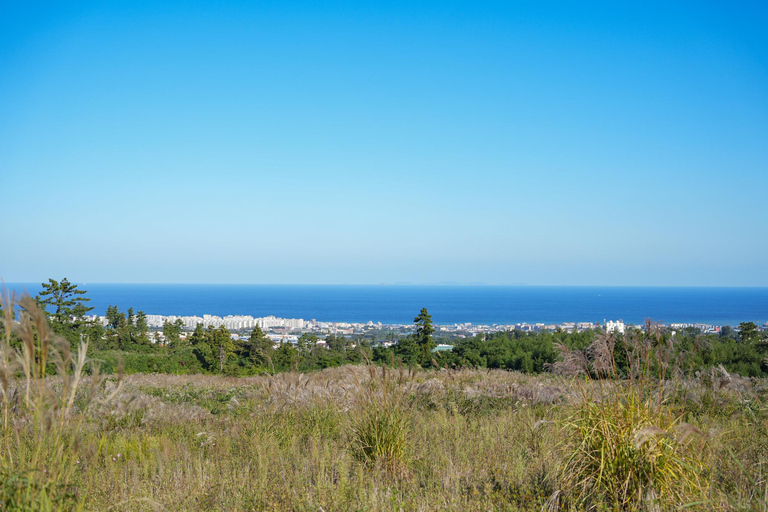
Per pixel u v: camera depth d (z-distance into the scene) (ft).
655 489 14.66
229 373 99.09
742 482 15.71
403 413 22.29
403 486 18.03
